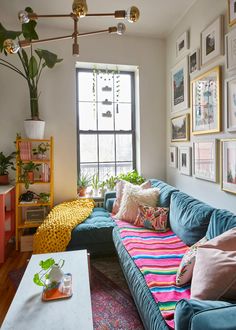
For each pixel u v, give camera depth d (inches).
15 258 107.8
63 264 63.4
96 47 136.3
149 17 121.6
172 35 135.3
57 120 132.3
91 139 150.6
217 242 54.0
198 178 109.3
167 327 44.0
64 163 134.0
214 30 92.5
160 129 148.9
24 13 64.7
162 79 147.7
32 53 123.8
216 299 44.1
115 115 153.2
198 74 106.9
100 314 70.7
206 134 101.4
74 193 135.8
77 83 146.9
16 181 118.3
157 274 61.7
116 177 144.9
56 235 96.0
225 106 87.7
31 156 120.7
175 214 89.7
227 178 87.5
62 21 122.7
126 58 141.1
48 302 51.2
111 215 118.2
